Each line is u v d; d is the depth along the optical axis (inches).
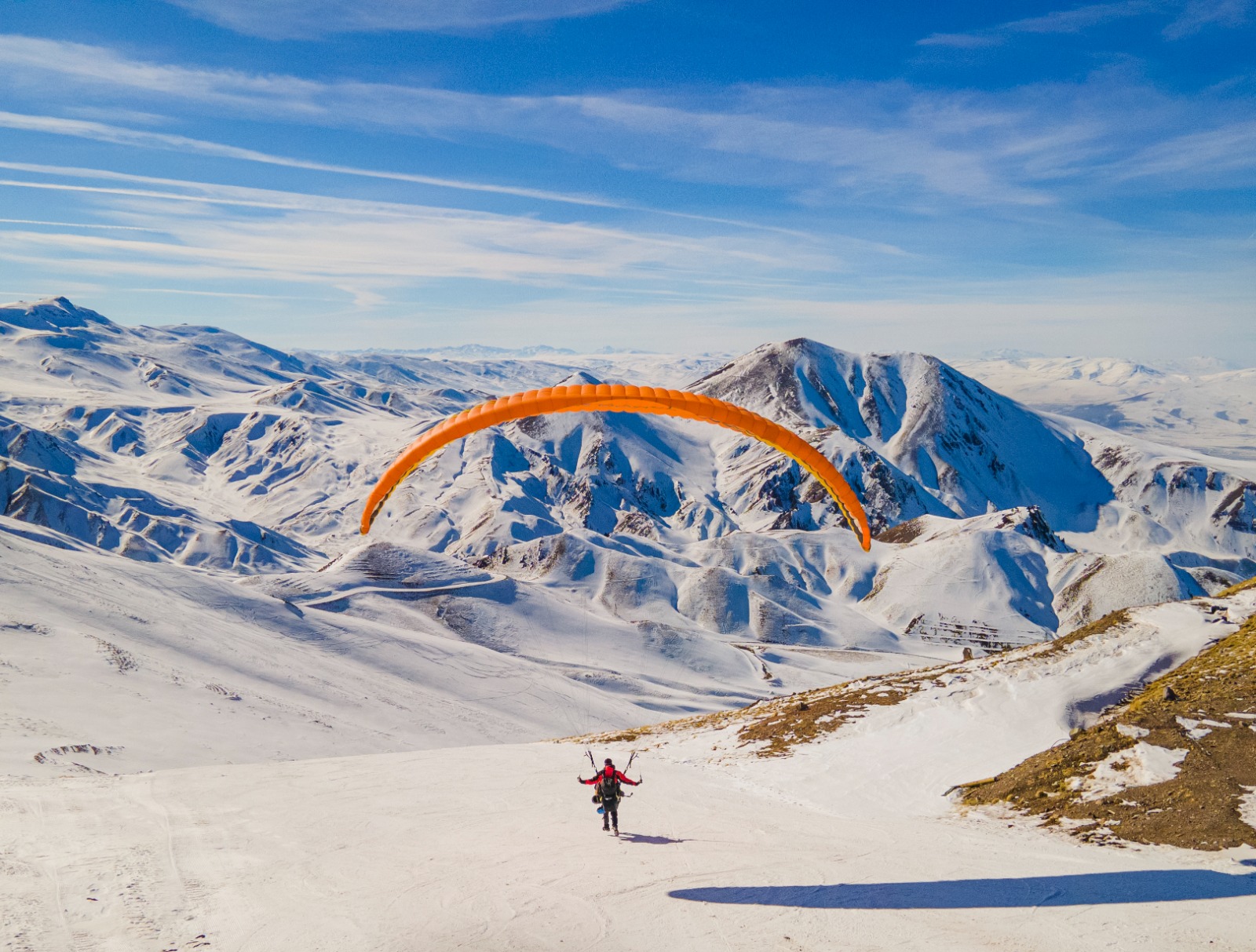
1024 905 460.1
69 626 2497.5
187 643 2827.3
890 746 979.3
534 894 469.1
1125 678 1007.6
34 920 399.2
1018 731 939.3
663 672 4982.8
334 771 915.4
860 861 552.1
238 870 504.4
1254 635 970.7
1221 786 645.3
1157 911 449.7
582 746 1270.9
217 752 1827.0
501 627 5108.3
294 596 5029.5
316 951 375.6
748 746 1103.6
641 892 474.9
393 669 3575.3
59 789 761.0
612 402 621.9
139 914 416.5
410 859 540.1
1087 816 674.2
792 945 398.9
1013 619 7071.9
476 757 1059.9
